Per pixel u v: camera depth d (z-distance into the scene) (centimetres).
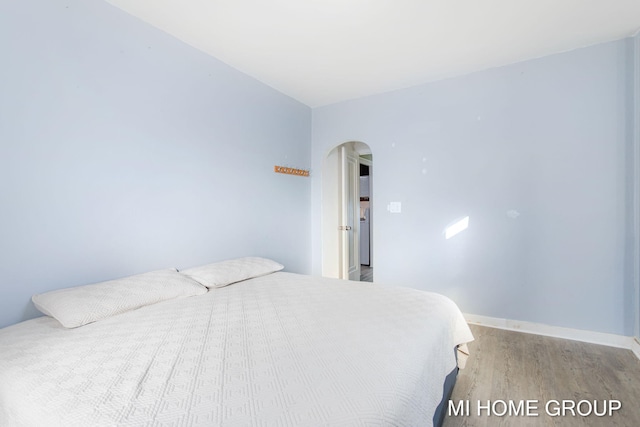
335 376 95
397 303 174
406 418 87
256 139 302
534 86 263
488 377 194
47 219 160
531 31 222
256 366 103
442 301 180
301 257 371
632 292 232
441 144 306
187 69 234
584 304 248
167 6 190
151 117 209
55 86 162
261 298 186
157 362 107
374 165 346
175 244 225
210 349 117
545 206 260
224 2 187
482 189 287
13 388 93
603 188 240
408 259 324
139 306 166
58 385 92
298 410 79
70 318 138
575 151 249
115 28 189
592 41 237
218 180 260
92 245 179
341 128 368
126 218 195
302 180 374
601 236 241
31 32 153
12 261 149
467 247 294
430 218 312
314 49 246
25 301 153
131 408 80
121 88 192
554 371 200
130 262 197
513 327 274
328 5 192
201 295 193
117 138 190
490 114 282
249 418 76
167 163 220
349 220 454
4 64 145
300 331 134
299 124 367
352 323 143
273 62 268
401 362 105
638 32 221
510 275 275
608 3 190
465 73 292
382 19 207
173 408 80
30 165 154
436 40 234
